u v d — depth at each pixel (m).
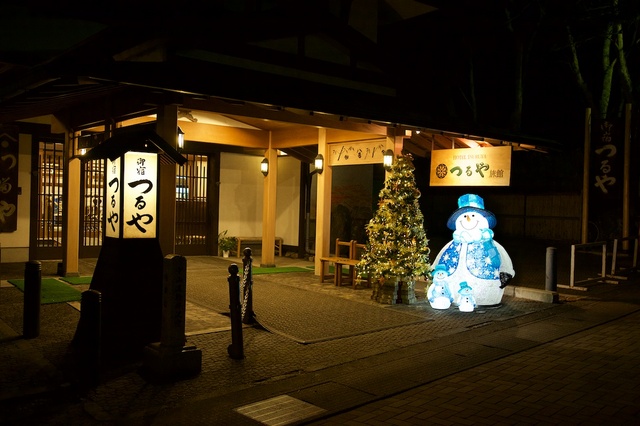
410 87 12.41
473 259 9.80
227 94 7.70
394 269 10.01
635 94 21.22
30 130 13.87
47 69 6.11
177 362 5.66
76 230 11.96
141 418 4.67
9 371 5.71
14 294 9.88
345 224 17.72
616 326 8.86
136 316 6.46
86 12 9.31
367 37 12.52
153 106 8.14
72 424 4.52
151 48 8.91
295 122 10.20
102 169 15.16
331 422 4.77
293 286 11.78
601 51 23.77
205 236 17.03
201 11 9.23
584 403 5.30
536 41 23.33
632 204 19.28
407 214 10.21
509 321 9.02
